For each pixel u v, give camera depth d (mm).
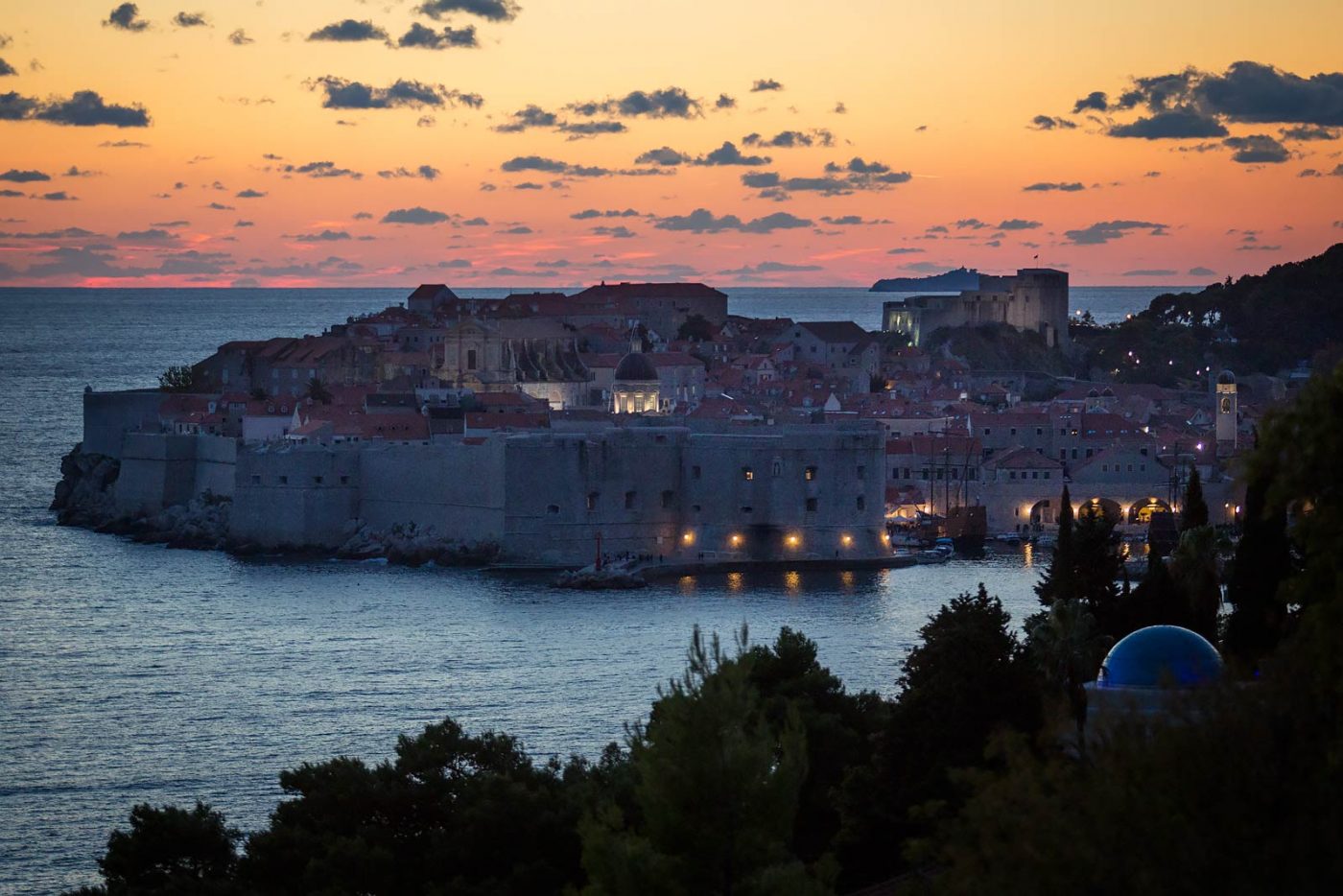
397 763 155500
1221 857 74688
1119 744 79688
